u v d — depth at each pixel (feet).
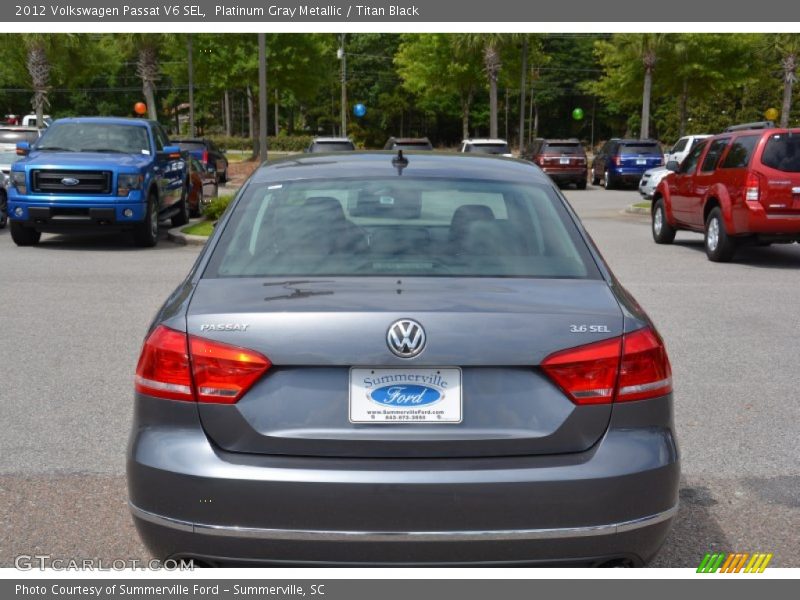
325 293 10.61
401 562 9.89
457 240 12.21
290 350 9.97
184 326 10.37
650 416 10.43
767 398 21.93
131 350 26.30
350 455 9.98
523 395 10.09
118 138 55.11
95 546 13.64
